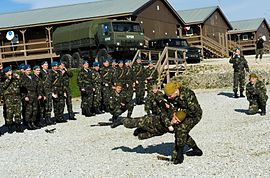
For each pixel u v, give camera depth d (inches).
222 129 428.8
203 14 1956.2
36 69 524.7
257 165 283.9
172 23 1723.7
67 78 564.4
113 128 483.8
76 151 374.6
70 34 1113.4
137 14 1459.2
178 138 297.3
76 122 550.3
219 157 312.8
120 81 620.7
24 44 1465.3
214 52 1797.5
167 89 290.7
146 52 889.5
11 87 495.8
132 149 364.2
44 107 540.4
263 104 498.9
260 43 1095.6
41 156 366.3
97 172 297.6
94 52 1064.8
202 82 896.3
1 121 623.8
